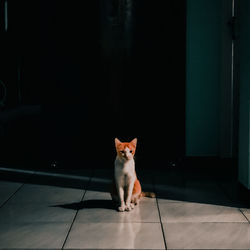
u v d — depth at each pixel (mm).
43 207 3150
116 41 4562
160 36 4559
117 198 3156
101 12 4516
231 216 2904
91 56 4582
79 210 3066
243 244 2396
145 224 2742
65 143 4727
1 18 4520
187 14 4797
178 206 3160
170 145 4707
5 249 2348
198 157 4891
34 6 4496
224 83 4844
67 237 2518
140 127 4691
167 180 4074
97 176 4270
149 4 4512
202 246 2369
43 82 4625
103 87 4637
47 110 4672
